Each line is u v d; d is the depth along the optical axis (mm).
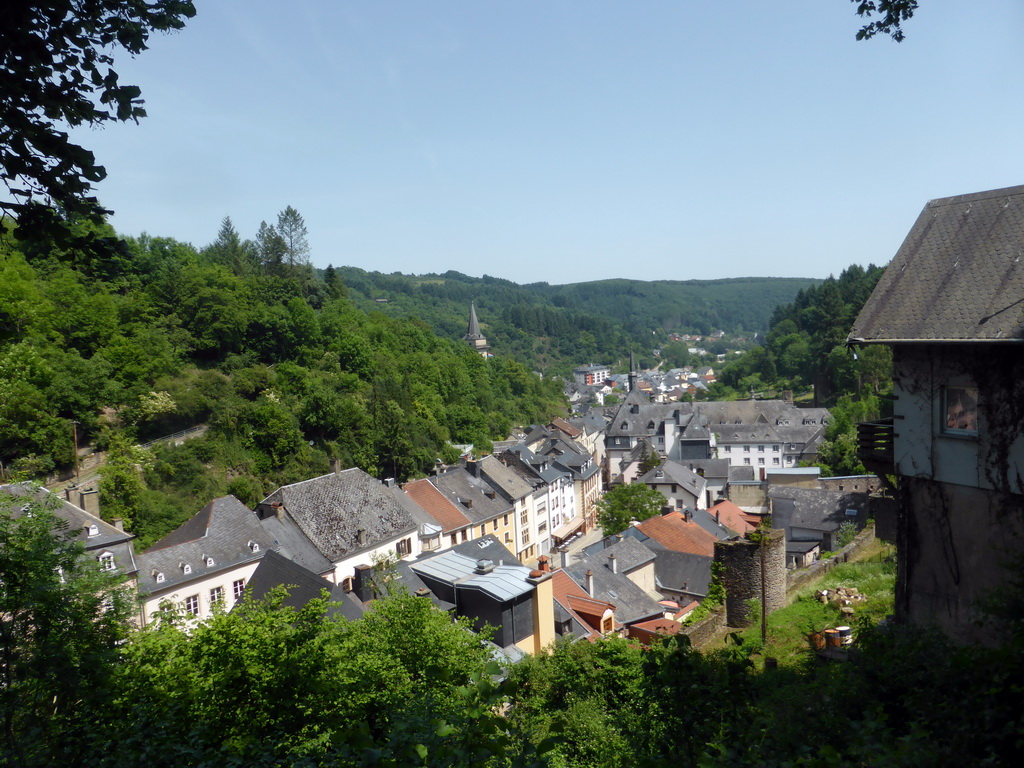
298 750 11531
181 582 38844
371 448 70688
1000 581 13914
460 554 39031
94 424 56844
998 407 13828
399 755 5766
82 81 6816
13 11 6332
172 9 6973
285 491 48188
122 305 69875
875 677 10508
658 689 8367
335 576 45781
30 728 10500
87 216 6836
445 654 19875
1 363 51031
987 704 7094
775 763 6801
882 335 15234
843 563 31172
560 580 40438
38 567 14164
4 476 48219
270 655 14320
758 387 142625
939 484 15023
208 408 64625
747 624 26578
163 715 11102
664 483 78812
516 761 5469
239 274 98750
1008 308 13672
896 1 11719
